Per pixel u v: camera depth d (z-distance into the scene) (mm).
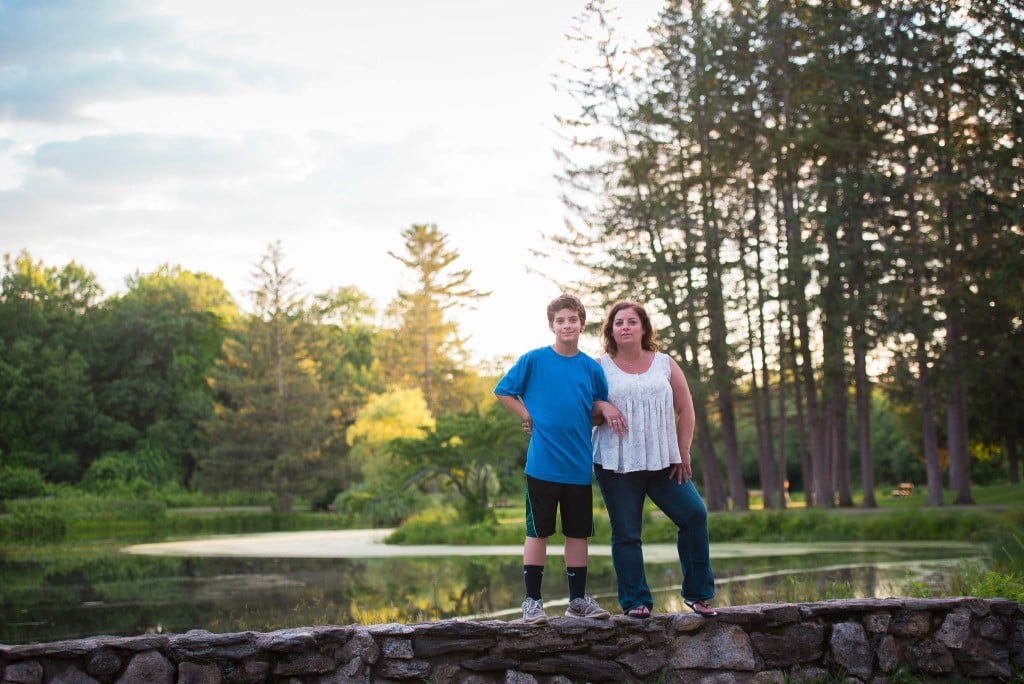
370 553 23969
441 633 5152
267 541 31250
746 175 38188
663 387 5609
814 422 34969
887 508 32062
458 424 30609
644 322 5793
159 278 84000
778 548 21891
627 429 5559
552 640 5230
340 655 5039
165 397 74375
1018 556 10953
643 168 38656
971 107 31375
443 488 38125
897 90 33406
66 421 70375
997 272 27250
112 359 75812
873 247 34000
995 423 41906
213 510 60594
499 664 5168
